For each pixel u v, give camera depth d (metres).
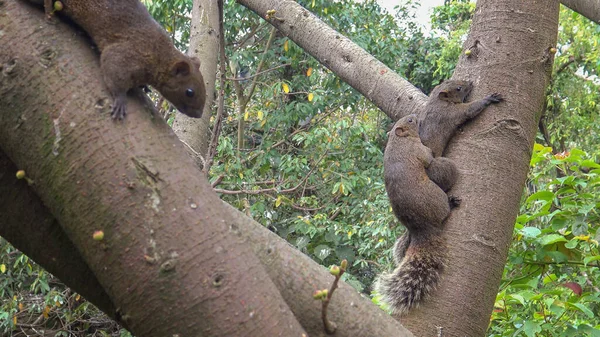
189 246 2.08
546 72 4.16
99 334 11.09
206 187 2.21
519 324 4.83
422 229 3.83
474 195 3.81
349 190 11.55
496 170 3.86
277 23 5.67
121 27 2.88
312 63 12.84
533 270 5.12
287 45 12.20
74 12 2.75
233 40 13.30
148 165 2.13
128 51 2.90
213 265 2.08
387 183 4.16
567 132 15.66
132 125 2.20
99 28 2.81
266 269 2.48
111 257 2.09
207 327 2.05
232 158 11.57
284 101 13.39
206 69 5.59
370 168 12.40
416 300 3.61
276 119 12.60
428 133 4.27
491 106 4.04
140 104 2.29
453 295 3.58
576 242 4.83
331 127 12.38
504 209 3.79
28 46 2.26
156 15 11.73
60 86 2.21
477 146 3.96
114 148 2.14
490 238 3.71
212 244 2.10
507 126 3.97
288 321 2.14
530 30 4.16
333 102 12.94
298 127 13.83
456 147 4.04
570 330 4.52
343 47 5.29
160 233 2.07
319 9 12.69
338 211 12.02
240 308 2.07
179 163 2.20
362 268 11.71
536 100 4.09
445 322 3.54
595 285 5.48
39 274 9.83
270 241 2.55
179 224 2.09
